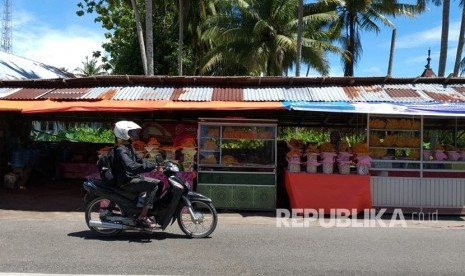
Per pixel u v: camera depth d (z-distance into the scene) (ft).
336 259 19.39
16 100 32.94
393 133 32.17
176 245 21.45
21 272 16.81
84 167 47.55
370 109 29.71
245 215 30.17
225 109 30.50
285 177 32.58
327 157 30.71
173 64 86.58
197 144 32.42
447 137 38.14
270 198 31.32
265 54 77.87
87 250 20.18
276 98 32.42
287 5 78.95
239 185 31.35
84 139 64.90
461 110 29.48
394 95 32.71
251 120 31.48
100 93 33.76
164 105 30.99
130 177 22.29
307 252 20.52
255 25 75.77
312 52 79.25
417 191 31.45
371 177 31.24
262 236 23.79
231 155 31.71
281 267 18.11
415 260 19.39
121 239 22.50
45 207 32.04
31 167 42.42
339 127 48.37
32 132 59.36
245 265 18.30
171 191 22.85
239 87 35.27
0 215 28.91
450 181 31.45
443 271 17.84
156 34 87.04
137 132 23.16
